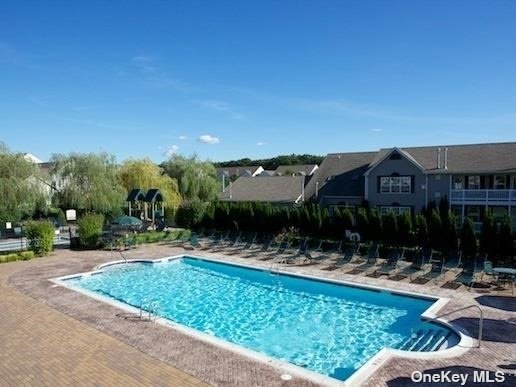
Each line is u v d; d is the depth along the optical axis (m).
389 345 13.54
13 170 31.83
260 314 16.94
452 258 20.80
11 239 32.53
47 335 12.52
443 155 36.34
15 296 17.11
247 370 10.12
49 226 27.23
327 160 45.84
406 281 19.39
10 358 10.80
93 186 38.62
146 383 9.40
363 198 38.38
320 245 26.50
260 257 25.80
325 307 17.75
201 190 50.66
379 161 36.97
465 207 33.88
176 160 53.22
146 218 40.19
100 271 22.83
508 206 31.94
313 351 13.25
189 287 21.05
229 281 22.22
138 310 15.20
